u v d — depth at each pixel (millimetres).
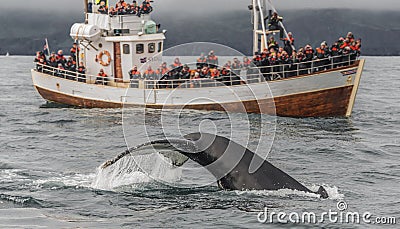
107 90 98750
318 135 70750
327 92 87625
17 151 60000
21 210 36938
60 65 106625
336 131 74875
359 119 86312
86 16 108938
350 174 48438
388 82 152875
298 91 87188
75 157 56344
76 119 86625
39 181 44281
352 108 89875
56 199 39125
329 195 39812
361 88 134750
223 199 37656
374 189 42906
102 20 103250
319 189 39469
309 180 46000
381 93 123625
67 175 47156
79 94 102438
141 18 103188
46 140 67625
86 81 103188
